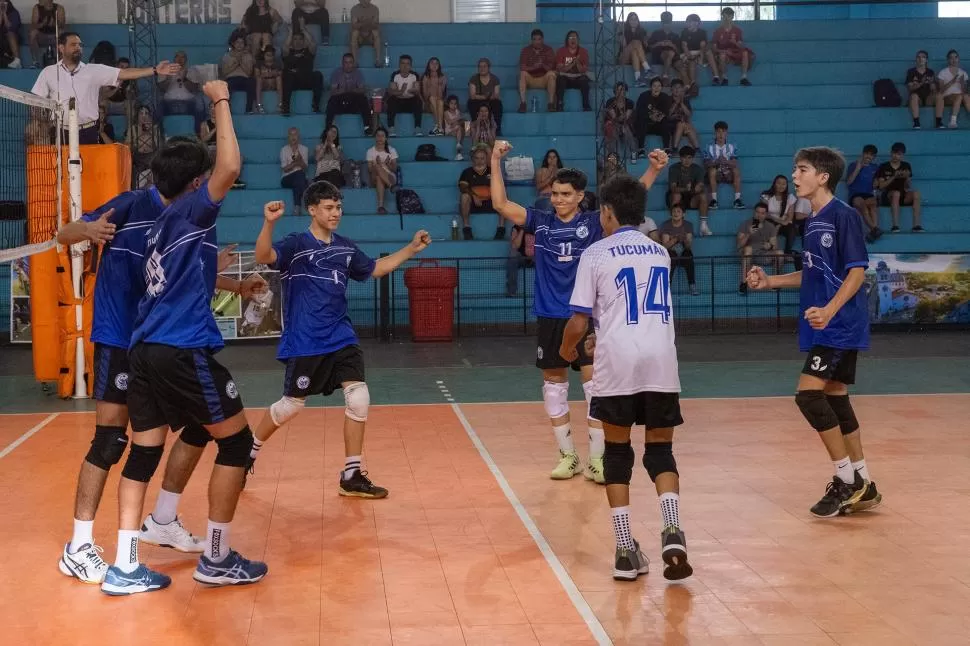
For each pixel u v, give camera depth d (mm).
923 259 15438
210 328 4441
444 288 14984
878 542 5199
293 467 6941
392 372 11883
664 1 20438
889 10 21031
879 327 15422
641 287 4629
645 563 4742
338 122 17750
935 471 6715
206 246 4461
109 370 4641
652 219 16359
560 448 6660
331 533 5414
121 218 4629
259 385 10922
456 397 10016
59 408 9570
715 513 5758
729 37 18984
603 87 17297
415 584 4605
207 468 6824
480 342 14969
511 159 17109
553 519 5668
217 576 4570
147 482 4586
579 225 6441
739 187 17141
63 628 4098
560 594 4469
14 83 17219
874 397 9719
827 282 5625
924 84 18328
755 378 11133
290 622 4148
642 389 4578
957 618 4156
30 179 10031
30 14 18438
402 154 17656
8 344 14398
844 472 5664
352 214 16750
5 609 4320
